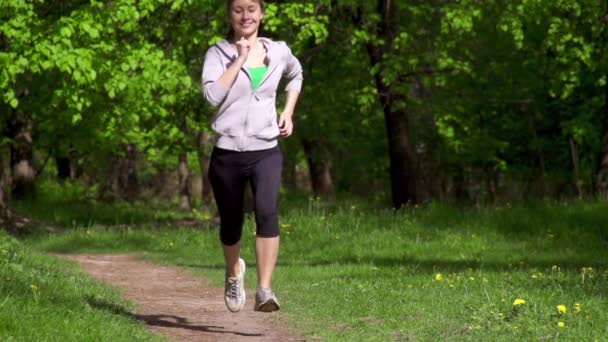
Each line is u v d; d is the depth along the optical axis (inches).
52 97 828.0
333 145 1418.6
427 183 1206.3
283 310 317.1
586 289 346.6
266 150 233.0
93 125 908.6
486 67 1053.8
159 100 854.5
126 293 382.0
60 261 499.8
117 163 1493.6
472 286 369.1
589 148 1261.1
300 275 455.8
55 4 800.3
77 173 1711.4
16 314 223.6
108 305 297.9
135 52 764.0
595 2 895.7
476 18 864.3
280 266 522.9
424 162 1207.6
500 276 415.8
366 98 871.7
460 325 265.1
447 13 828.0
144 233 712.4
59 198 1299.2
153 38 860.6
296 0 842.8
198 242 669.9
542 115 1224.8
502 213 699.4
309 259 589.6
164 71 774.5
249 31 233.0
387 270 477.4
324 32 807.1
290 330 273.0
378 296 340.2
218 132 232.4
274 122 234.2
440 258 571.8
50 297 273.1
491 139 1132.5
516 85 1155.9
